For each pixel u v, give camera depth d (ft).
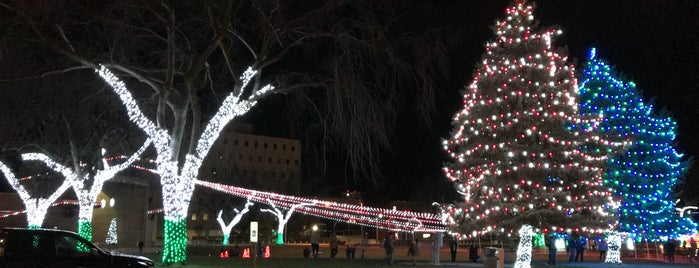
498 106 68.39
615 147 74.59
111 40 80.59
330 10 73.15
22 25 71.26
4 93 93.20
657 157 106.63
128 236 233.96
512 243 173.17
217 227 328.70
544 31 71.15
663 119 109.19
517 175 66.64
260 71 76.59
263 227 271.69
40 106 100.42
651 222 105.29
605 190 69.62
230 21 74.08
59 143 122.42
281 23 73.61
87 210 116.26
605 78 106.01
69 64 80.48
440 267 84.12
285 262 84.74
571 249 103.19
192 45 79.05
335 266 79.20
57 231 53.42
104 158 123.75
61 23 71.97
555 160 67.31
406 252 161.38
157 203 252.21
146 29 76.54
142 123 72.59
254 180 252.42
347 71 74.13
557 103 67.77
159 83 75.20
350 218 251.39
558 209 65.00
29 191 147.33
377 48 71.36
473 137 69.56
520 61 68.28
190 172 73.87
